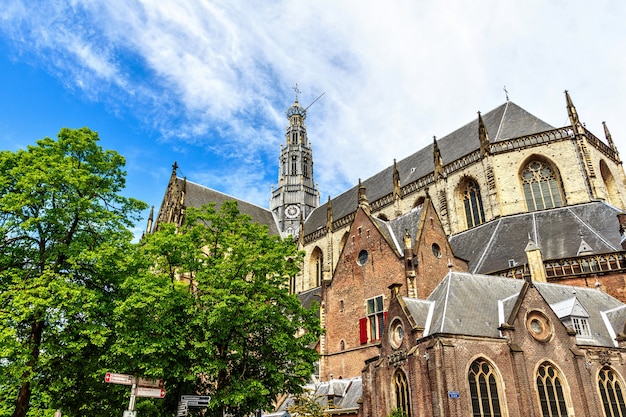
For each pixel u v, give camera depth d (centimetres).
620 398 3891
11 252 3300
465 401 3394
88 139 3700
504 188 7175
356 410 4716
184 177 9819
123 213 3831
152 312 3434
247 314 3616
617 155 7906
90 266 3412
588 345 3969
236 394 3422
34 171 3247
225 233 4162
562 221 6206
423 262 5369
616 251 5028
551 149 7094
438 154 8144
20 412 3000
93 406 3378
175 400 3516
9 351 2680
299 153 13425
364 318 5631
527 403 3481
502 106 8625
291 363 4188
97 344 2992
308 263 10094
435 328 3812
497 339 3709
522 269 5372
